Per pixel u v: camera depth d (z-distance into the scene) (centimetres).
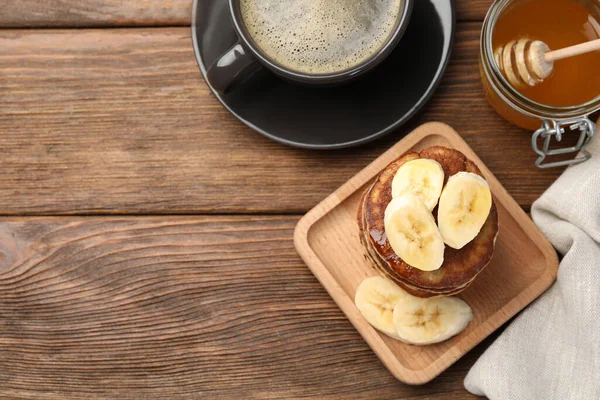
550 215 62
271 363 64
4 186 65
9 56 65
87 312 65
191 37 64
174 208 65
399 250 57
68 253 65
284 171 65
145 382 65
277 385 64
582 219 60
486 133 64
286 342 64
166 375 65
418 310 61
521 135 64
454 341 62
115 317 65
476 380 61
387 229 57
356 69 58
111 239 65
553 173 64
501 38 60
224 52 62
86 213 65
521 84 60
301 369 64
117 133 65
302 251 62
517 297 62
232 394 65
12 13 65
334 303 64
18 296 65
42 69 65
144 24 65
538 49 59
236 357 65
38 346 65
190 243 65
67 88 65
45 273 65
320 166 64
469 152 63
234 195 65
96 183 65
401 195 57
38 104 65
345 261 63
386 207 58
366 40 59
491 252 59
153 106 65
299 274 65
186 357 65
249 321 65
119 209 65
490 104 63
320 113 62
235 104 62
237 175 65
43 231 65
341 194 63
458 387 63
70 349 65
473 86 64
